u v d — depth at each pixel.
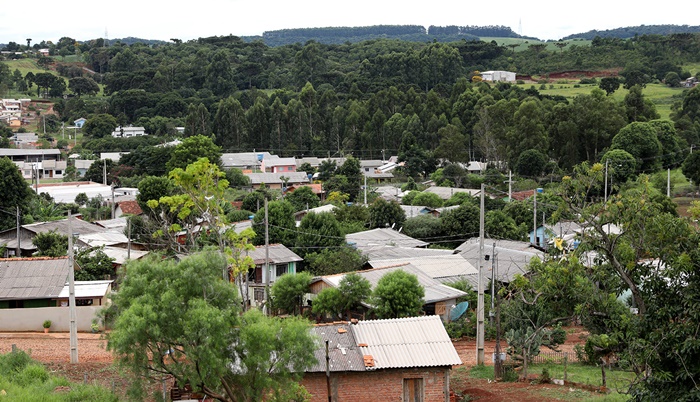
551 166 89.44
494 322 37.75
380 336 26.03
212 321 18.66
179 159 89.69
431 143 111.94
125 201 73.06
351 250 48.72
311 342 20.22
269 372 19.83
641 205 19.89
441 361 24.73
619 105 100.44
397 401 24.64
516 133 95.75
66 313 35.75
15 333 34.97
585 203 21.22
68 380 26.89
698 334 18.11
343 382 24.58
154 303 19.11
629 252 19.59
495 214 60.03
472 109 116.62
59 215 64.94
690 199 68.69
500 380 28.86
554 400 24.94
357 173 94.31
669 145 86.88
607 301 20.41
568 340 36.84
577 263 20.66
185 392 24.08
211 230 42.62
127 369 20.61
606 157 78.50
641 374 19.83
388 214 63.25
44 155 114.12
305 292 38.62
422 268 44.59
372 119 117.00
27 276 37.66
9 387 24.88
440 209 71.62
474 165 103.12
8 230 53.28
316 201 74.25
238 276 38.41
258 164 107.62
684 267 18.28
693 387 18.20
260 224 52.53
